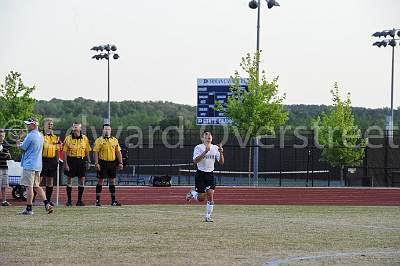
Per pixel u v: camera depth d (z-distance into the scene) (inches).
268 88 3058.6
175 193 1967.3
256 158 2810.0
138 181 2770.7
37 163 1251.2
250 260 761.0
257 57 3036.4
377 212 1457.9
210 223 1152.8
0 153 1492.4
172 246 864.3
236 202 1812.3
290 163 3641.7
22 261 735.1
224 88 3410.4
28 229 1021.8
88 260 746.8
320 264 740.7
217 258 772.6
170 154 3390.7
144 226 1083.9
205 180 1206.3
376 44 3280.0
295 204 1764.3
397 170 3053.6
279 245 890.7
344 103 3513.8
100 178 1519.4
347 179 2972.4
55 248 834.8
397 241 946.1
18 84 3454.7
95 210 1376.7
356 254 821.9
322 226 1131.9
